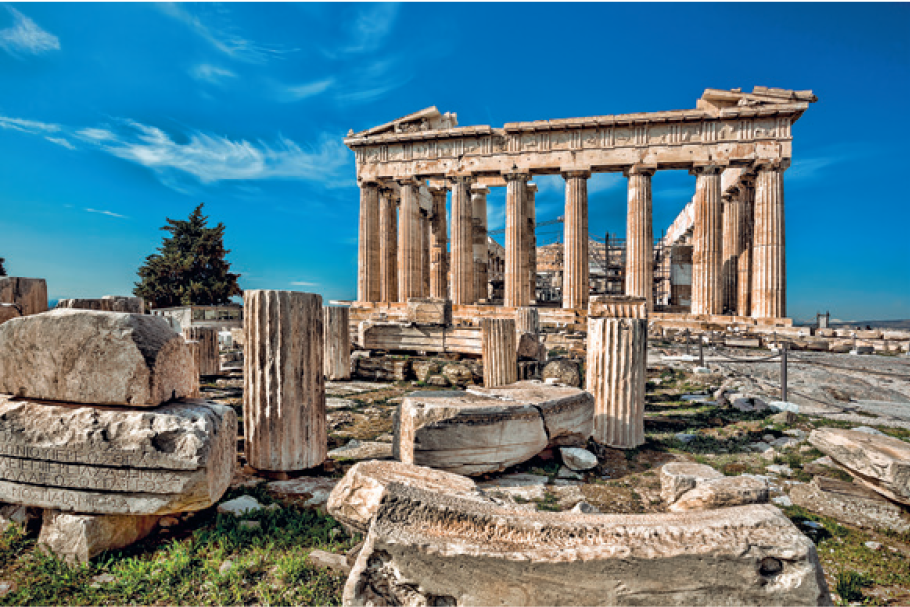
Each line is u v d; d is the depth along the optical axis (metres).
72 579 3.35
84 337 3.81
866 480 5.03
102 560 3.58
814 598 2.54
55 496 3.72
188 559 3.58
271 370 5.29
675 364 13.54
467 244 25.69
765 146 22.05
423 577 2.71
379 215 29.36
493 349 10.65
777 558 2.60
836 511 4.91
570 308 23.72
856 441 5.30
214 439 3.88
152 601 3.17
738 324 21.31
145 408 3.81
